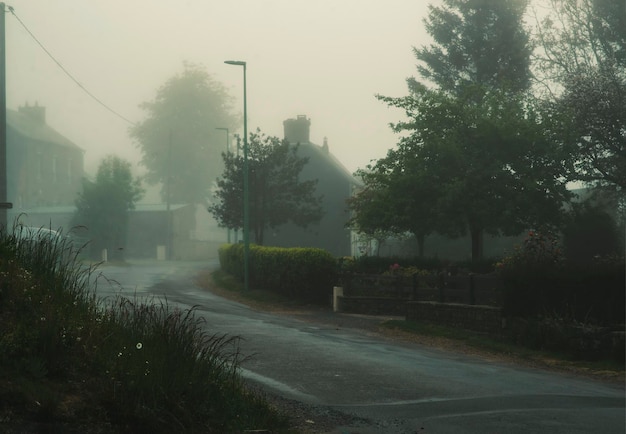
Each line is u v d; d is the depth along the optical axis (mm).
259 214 43688
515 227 30812
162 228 69312
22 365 6457
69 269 8930
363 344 17406
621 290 17656
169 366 7316
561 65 42750
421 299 23906
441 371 13875
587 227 35531
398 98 32656
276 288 30750
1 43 22797
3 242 8359
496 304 20172
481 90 33688
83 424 6145
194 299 27312
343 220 55125
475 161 30422
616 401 11766
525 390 12305
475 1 48281
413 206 30453
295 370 12922
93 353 7188
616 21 41719
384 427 9102
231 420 7453
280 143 45094
